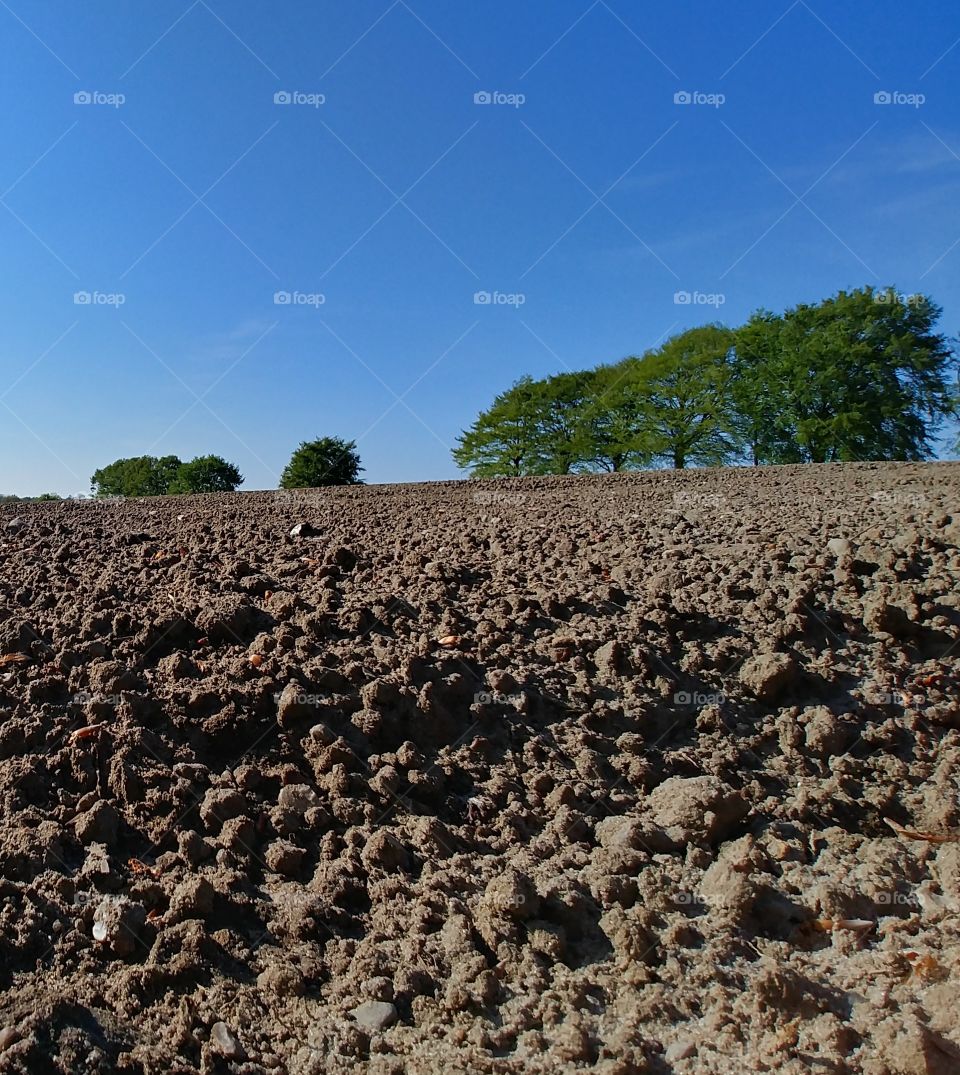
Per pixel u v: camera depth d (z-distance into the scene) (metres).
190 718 3.77
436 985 2.75
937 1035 2.54
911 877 3.46
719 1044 2.58
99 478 31.48
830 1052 2.53
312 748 3.74
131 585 5.26
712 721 4.30
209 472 30.48
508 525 7.93
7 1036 2.27
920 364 30.88
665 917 3.09
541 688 4.36
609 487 14.04
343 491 15.00
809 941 3.09
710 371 32.81
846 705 4.57
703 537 6.93
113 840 3.19
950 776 4.09
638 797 3.81
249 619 4.66
